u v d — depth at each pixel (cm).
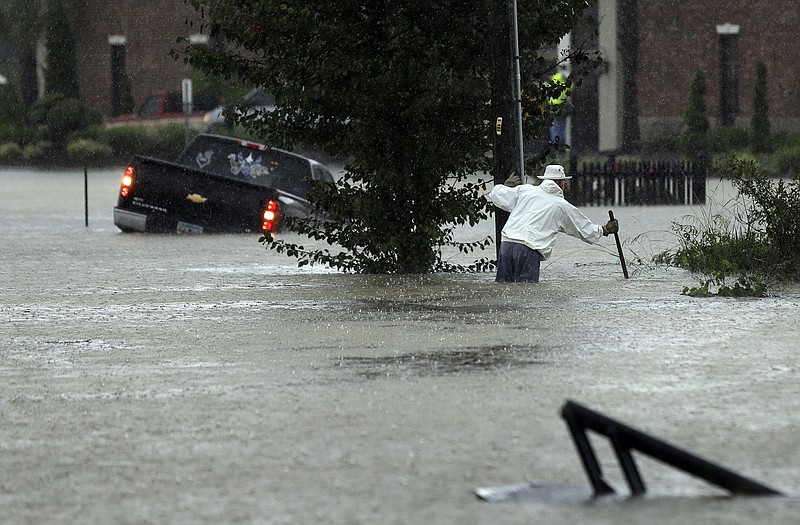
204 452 2344
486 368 3159
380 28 5656
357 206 5694
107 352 3509
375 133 5653
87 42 18338
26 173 15262
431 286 5103
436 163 5606
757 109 15462
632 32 16350
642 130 16375
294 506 1995
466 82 5559
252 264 6303
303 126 5834
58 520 1944
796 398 2762
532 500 1997
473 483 2116
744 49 16512
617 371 3098
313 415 2638
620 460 2002
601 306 4381
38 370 3238
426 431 2483
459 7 5662
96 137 16325
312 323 4022
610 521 1864
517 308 4344
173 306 4538
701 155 10612
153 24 18312
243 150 8669
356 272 5806
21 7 17738
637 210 10075
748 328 3819
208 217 8075
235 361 3322
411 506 1983
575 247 7025
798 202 5550
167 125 16312
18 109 17262
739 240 5728
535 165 5759
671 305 4403
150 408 2739
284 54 5647
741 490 1964
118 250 7012
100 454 2345
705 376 3022
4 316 4300
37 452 2367
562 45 16112
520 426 2516
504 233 5294
